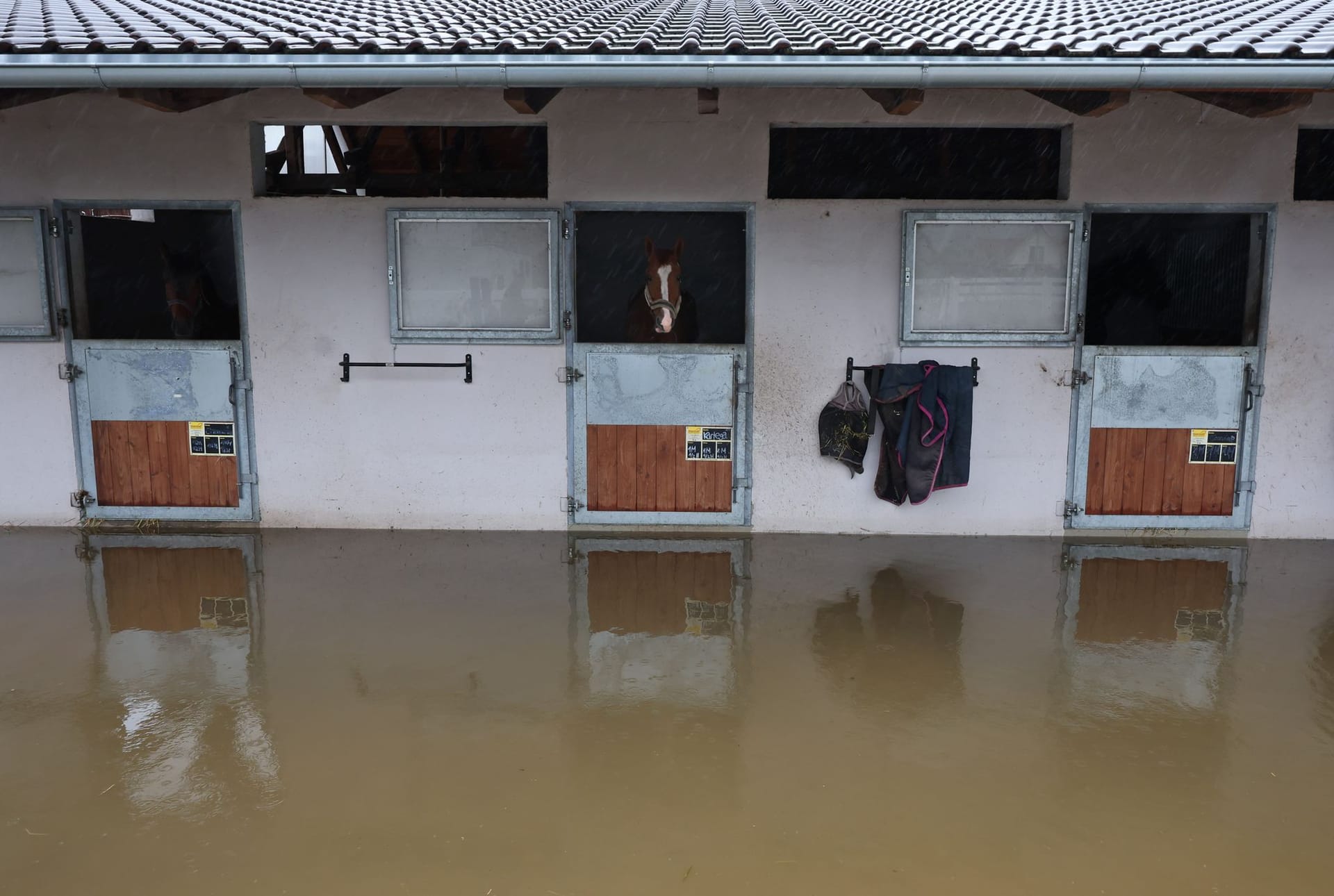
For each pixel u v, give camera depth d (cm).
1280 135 512
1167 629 420
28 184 532
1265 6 537
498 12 545
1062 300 531
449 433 552
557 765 305
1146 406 538
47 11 519
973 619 431
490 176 725
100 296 593
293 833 267
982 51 405
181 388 550
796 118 517
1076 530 552
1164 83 401
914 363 536
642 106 519
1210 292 609
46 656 386
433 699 351
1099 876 250
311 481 558
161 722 331
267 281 540
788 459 550
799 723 334
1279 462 541
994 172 654
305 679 367
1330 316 527
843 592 465
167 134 527
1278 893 244
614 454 552
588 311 679
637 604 448
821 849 261
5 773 297
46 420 554
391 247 532
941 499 550
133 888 244
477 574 488
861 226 527
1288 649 399
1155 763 308
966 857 258
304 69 407
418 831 268
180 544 533
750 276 533
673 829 270
